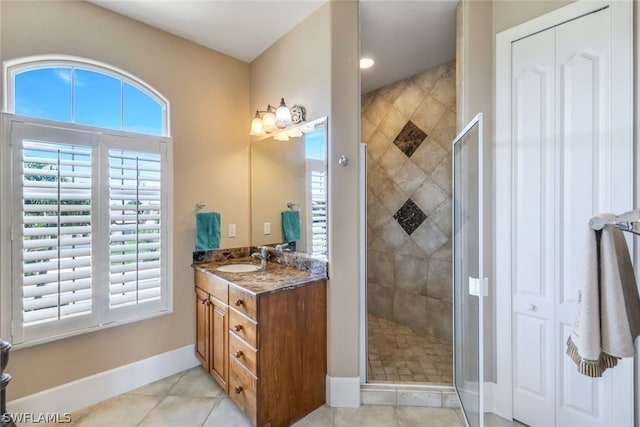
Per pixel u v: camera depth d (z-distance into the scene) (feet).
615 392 4.62
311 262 6.74
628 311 3.37
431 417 5.82
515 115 5.58
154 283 7.01
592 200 4.81
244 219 8.76
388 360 7.61
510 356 5.67
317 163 6.66
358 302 6.21
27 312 5.44
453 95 8.39
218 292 6.47
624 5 4.47
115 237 6.42
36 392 5.59
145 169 6.84
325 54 6.41
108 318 6.33
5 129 5.24
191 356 7.68
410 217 9.47
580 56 4.88
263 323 5.23
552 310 5.21
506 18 5.65
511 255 5.65
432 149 8.87
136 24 6.84
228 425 5.59
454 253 6.72
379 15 6.55
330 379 6.17
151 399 6.35
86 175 6.03
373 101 10.45
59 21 5.85
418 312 9.34
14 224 5.29
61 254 5.73
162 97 7.22
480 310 4.72
